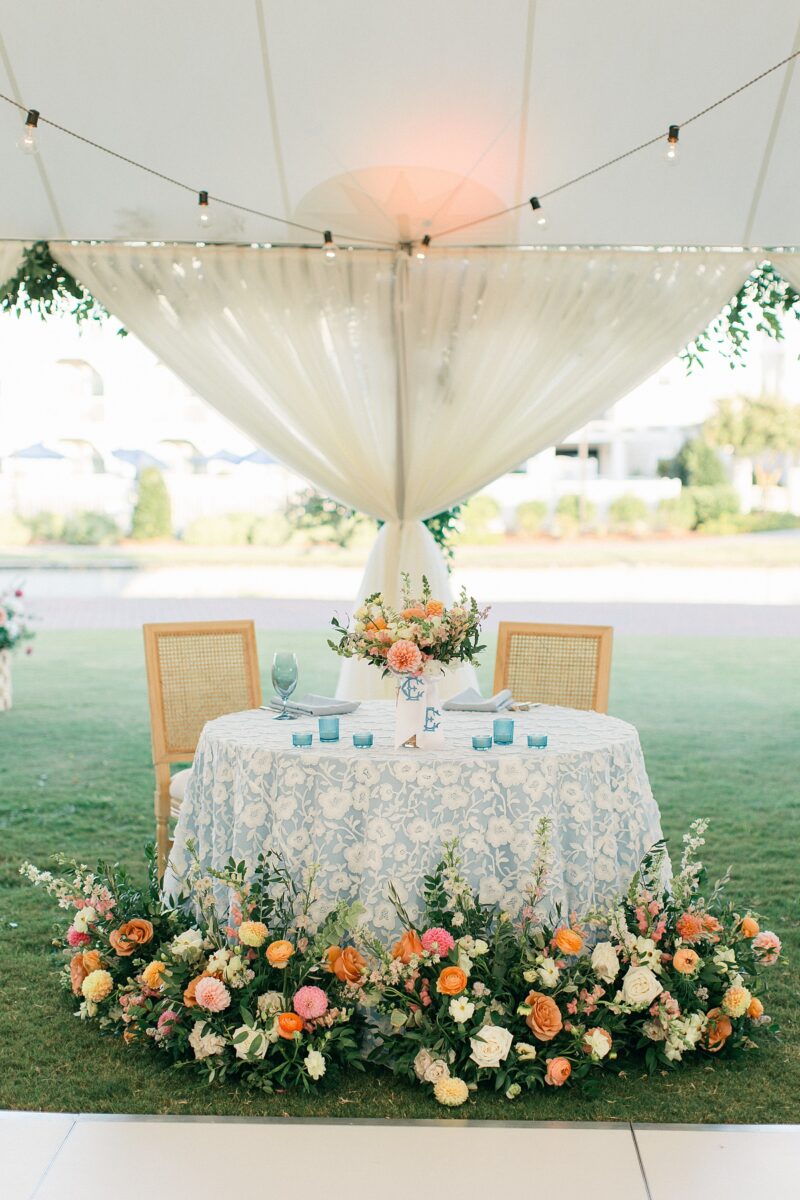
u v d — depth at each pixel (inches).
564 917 113.5
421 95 173.2
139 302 197.8
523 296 199.5
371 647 117.9
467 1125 100.0
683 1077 108.8
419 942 107.3
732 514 879.1
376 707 141.6
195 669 160.9
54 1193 89.8
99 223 192.7
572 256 198.5
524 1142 97.3
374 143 179.3
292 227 193.9
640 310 198.5
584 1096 105.2
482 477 203.3
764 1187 90.8
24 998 126.9
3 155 181.6
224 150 181.5
